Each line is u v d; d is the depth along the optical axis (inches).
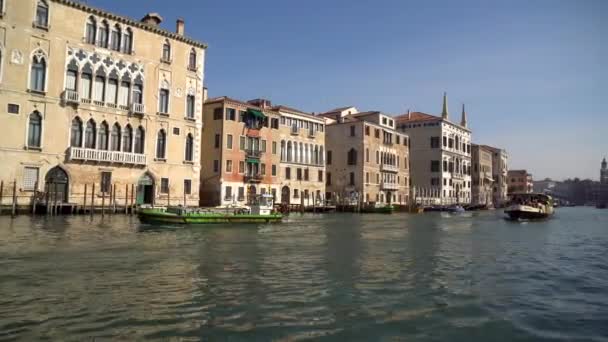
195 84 1566.2
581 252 772.6
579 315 365.1
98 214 1270.9
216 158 1699.1
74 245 664.4
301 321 331.0
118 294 390.0
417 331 317.7
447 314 359.3
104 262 539.2
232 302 374.6
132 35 1397.6
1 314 325.4
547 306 391.5
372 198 2365.9
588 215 2721.5
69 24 1264.8
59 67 1243.8
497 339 306.2
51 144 1223.5
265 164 1860.2
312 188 2114.9
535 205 1888.5
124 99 1382.9
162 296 386.9
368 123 2345.0
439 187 2834.6
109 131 1336.1
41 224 936.3
